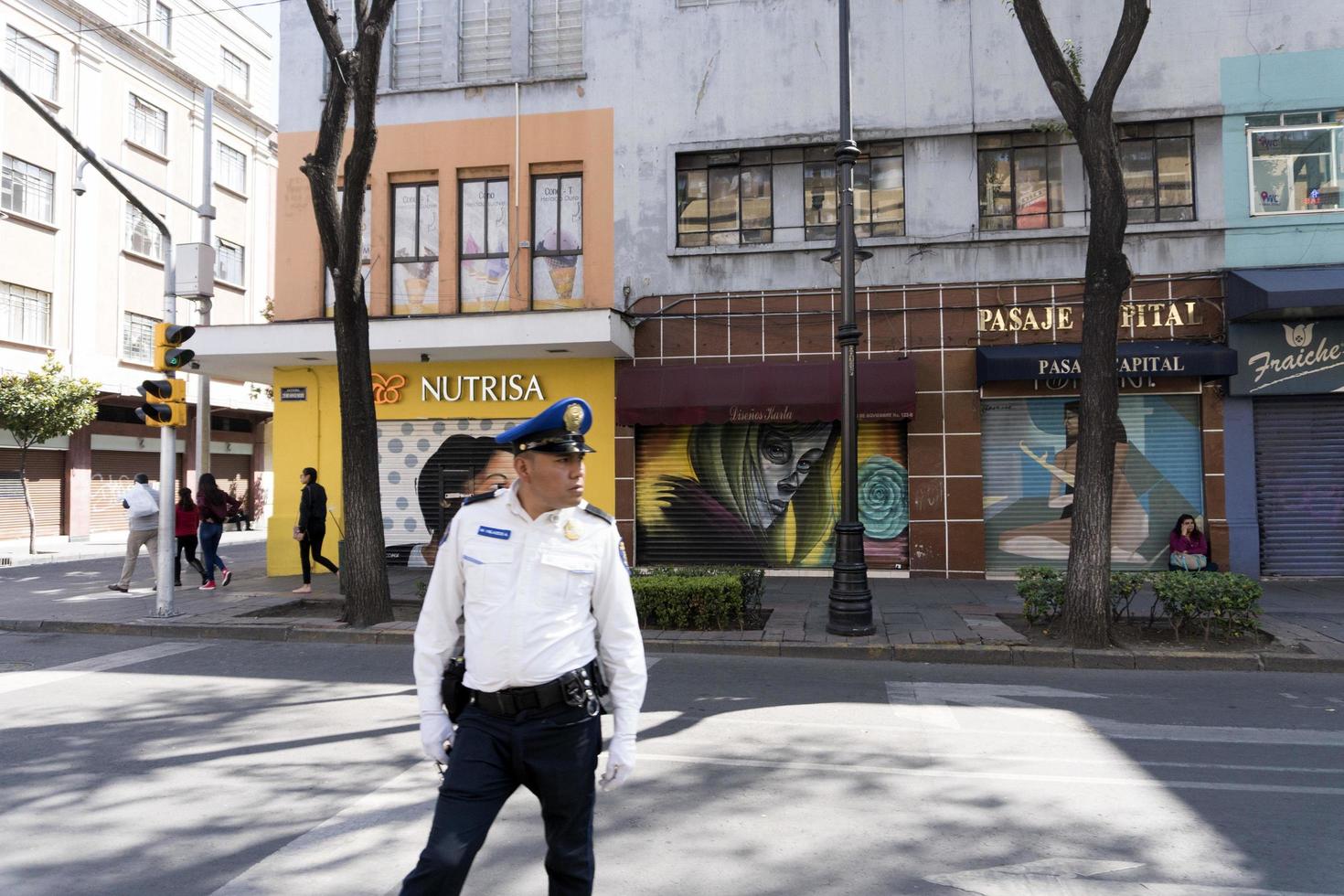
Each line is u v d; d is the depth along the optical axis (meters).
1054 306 12.82
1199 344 12.40
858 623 8.98
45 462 23.84
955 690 7.11
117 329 25.61
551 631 2.51
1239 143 12.62
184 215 27.88
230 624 9.88
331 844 3.93
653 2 13.97
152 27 26.84
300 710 6.34
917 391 13.05
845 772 4.99
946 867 3.72
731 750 5.41
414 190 14.62
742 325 13.54
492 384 14.12
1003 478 13.04
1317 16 12.51
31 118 23.09
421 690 2.58
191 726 5.90
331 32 9.52
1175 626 8.67
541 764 2.49
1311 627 9.11
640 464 13.84
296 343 13.35
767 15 13.67
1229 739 5.71
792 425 13.47
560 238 14.24
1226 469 12.44
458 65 14.58
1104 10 12.84
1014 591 11.84
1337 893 3.49
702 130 13.77
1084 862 3.77
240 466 30.94
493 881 3.56
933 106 13.17
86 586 13.48
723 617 9.37
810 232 13.66
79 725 5.92
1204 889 3.53
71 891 3.46
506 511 2.59
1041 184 13.14
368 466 10.02
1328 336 12.13
